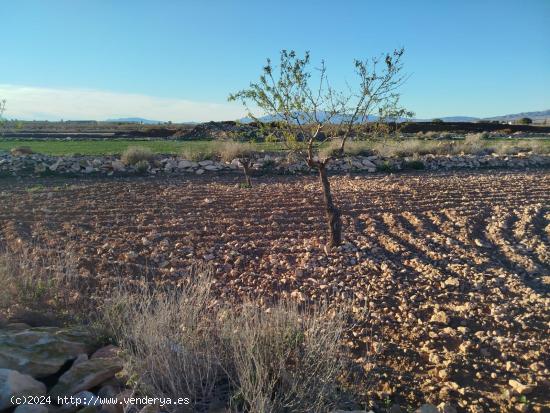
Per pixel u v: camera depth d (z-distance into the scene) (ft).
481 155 74.13
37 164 55.21
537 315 20.03
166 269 25.27
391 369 16.31
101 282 23.18
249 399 12.18
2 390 11.98
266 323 14.99
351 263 26.27
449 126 177.06
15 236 30.42
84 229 32.55
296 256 27.43
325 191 28.27
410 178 54.95
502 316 19.80
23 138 123.85
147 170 57.26
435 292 22.59
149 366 13.34
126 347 15.19
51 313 18.86
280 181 53.72
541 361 16.58
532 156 69.62
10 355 14.01
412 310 20.63
